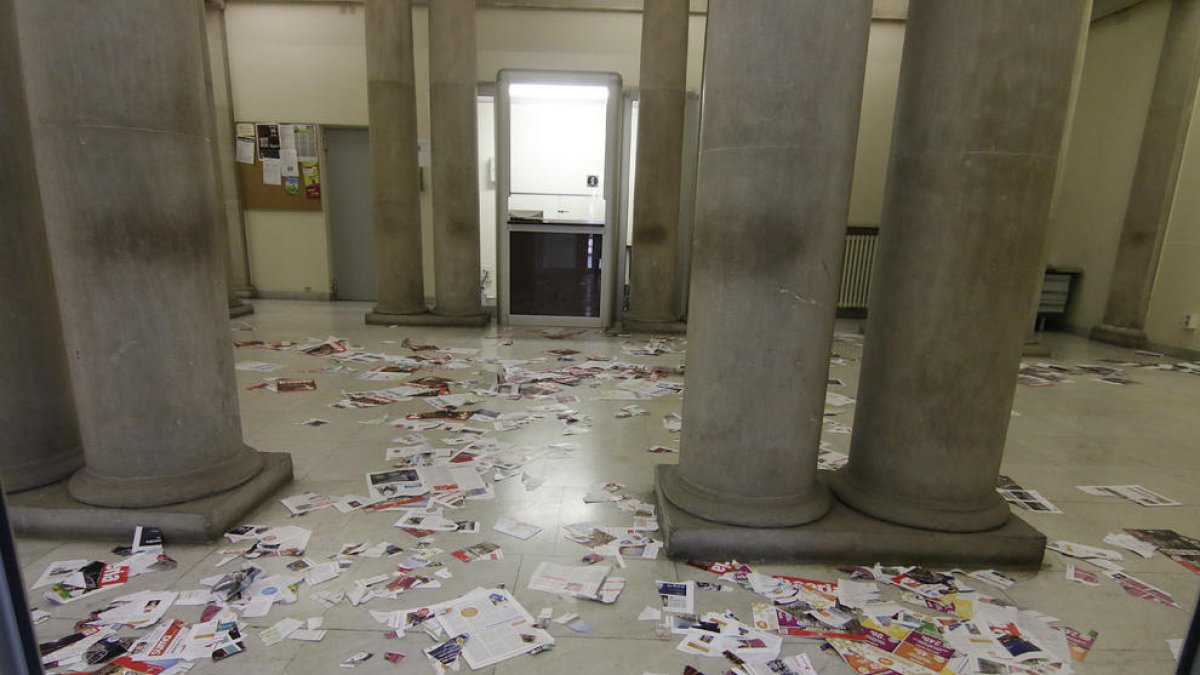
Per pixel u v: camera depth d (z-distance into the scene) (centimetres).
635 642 203
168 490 260
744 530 254
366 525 275
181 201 252
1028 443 412
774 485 261
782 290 241
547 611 217
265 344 646
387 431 394
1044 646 207
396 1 705
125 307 246
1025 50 222
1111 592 241
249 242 943
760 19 224
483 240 949
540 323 804
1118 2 795
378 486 314
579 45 855
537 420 424
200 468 271
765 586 237
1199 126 720
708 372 260
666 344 700
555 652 197
